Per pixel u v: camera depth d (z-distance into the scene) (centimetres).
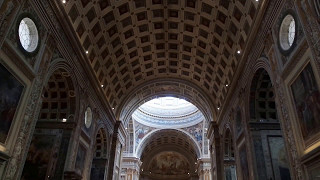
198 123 4469
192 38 2112
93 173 2220
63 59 1336
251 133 1419
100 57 1936
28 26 1052
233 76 1750
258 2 1271
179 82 2694
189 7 1833
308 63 830
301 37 869
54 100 1524
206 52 2153
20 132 957
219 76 2197
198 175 4834
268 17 1155
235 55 1778
